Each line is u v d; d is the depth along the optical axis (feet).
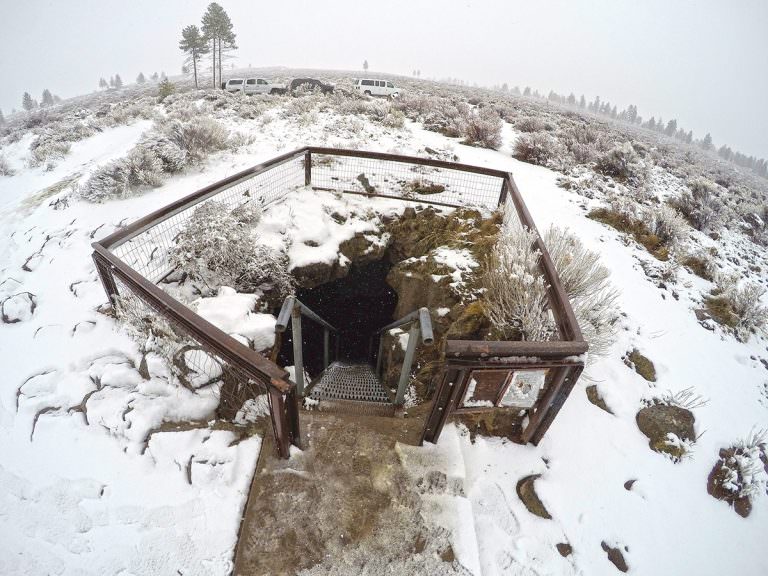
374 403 13.26
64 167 38.78
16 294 16.14
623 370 13.91
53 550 8.78
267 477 9.78
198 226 17.04
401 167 29.25
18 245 21.01
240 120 44.32
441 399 9.68
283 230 21.67
